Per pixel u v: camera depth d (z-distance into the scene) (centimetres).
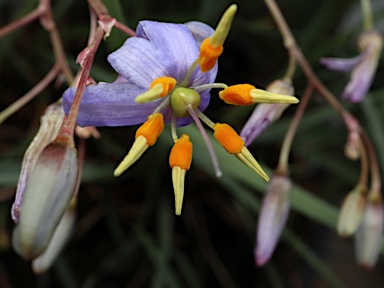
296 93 12
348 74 12
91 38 8
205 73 7
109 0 8
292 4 13
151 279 12
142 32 7
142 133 6
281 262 13
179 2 12
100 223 12
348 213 9
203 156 10
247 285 12
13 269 12
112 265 12
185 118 7
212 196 13
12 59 12
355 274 14
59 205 6
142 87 6
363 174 10
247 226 12
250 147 12
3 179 10
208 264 12
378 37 10
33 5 11
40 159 6
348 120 10
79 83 6
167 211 12
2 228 12
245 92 6
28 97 9
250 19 13
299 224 13
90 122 6
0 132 12
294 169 13
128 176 11
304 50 12
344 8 12
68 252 12
